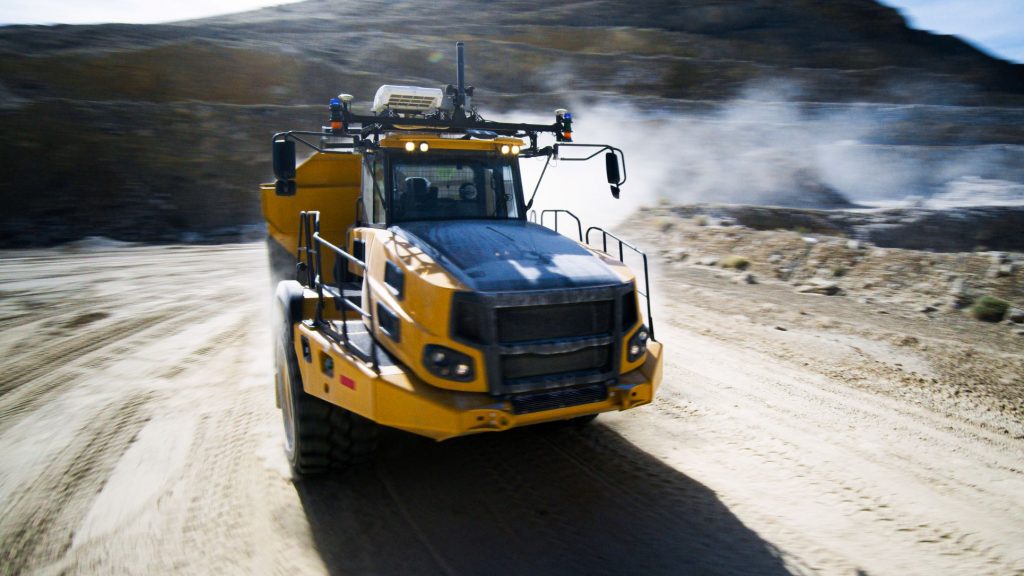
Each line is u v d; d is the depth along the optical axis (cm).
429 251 510
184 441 633
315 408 537
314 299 585
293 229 861
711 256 1719
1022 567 430
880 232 2608
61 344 996
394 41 7975
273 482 550
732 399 746
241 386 795
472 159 634
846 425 673
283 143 579
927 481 551
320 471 551
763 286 1427
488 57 8212
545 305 466
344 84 6128
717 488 538
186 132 3750
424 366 455
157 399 751
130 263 1941
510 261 503
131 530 477
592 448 615
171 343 998
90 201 2936
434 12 11644
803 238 1748
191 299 1362
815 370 853
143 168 3269
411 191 607
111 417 695
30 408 727
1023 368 867
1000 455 606
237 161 3597
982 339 1041
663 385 794
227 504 514
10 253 2200
